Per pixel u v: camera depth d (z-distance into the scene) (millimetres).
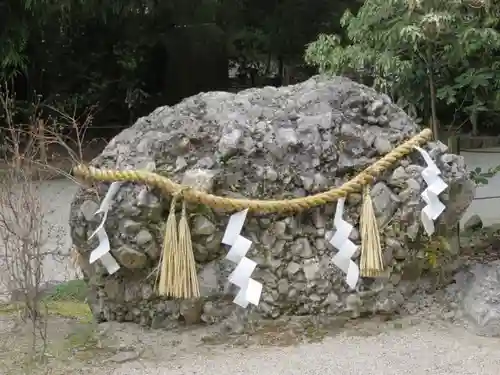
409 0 4648
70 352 3391
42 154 4785
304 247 3631
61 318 3943
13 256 3623
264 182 3588
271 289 3611
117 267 3516
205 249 3551
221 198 3467
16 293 3797
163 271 3367
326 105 3805
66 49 12891
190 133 3613
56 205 6922
